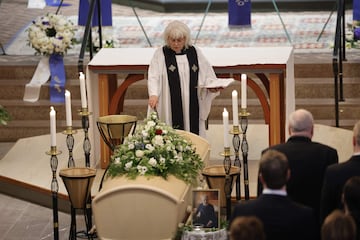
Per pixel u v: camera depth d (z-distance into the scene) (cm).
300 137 1166
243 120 1394
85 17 2319
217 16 2870
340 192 1079
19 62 2284
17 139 2133
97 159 1770
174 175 1341
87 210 1411
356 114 2091
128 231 1269
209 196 1252
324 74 2197
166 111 1688
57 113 2156
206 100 1689
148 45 2517
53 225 1452
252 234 846
